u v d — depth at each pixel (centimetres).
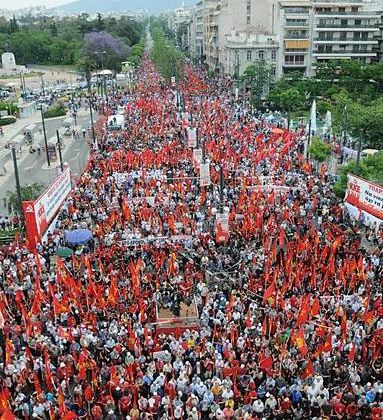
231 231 3778
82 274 3244
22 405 2173
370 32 11419
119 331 2619
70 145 7406
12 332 2641
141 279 3092
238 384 2298
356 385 2231
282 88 9462
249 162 5244
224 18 13588
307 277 3062
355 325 2597
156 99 9531
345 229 3841
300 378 2272
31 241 3600
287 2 11194
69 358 2408
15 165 4094
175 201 4344
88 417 2138
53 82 14975
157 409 2170
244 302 2883
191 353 2448
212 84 12106
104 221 3962
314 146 5622
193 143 5744
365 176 4500
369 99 8181
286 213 3891
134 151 5950
